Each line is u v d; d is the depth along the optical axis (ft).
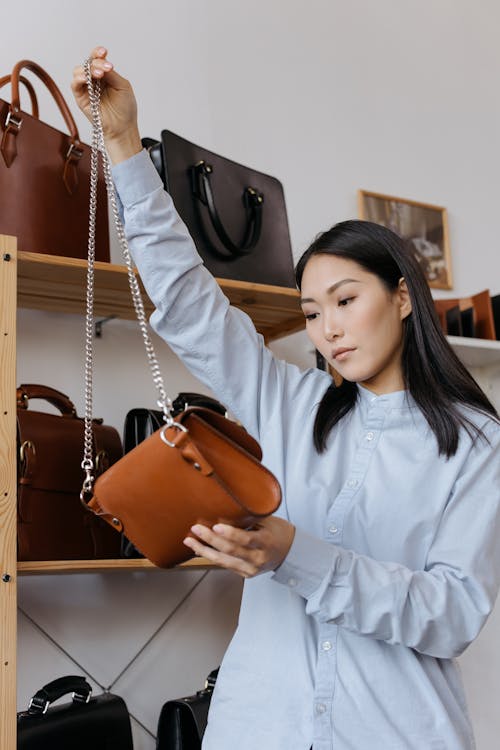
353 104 7.93
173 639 6.12
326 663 3.51
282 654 3.60
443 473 3.77
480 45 9.02
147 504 2.96
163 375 6.46
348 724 3.44
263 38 7.47
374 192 7.87
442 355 3.92
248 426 4.10
